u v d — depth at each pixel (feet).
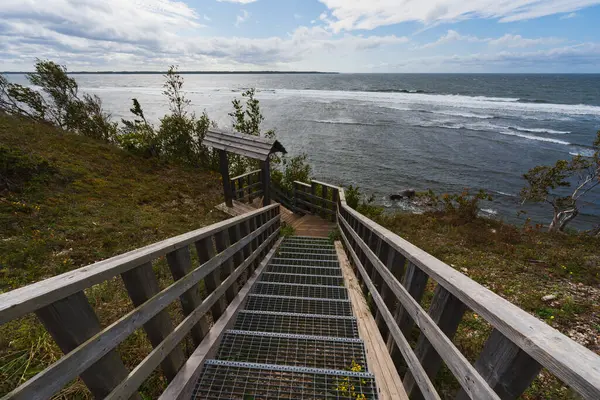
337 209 21.29
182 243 5.64
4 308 2.56
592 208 46.52
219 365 6.31
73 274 3.44
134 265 4.29
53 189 18.88
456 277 3.92
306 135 96.78
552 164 66.49
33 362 6.64
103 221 16.79
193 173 32.94
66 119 37.40
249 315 8.81
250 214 10.57
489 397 2.89
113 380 4.06
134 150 32.76
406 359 4.95
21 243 12.60
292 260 15.49
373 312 9.41
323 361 6.68
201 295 10.36
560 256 17.30
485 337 9.15
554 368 2.27
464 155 75.82
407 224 27.27
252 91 37.17
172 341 5.29
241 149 20.48
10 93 33.50
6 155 17.58
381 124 113.19
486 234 23.39
